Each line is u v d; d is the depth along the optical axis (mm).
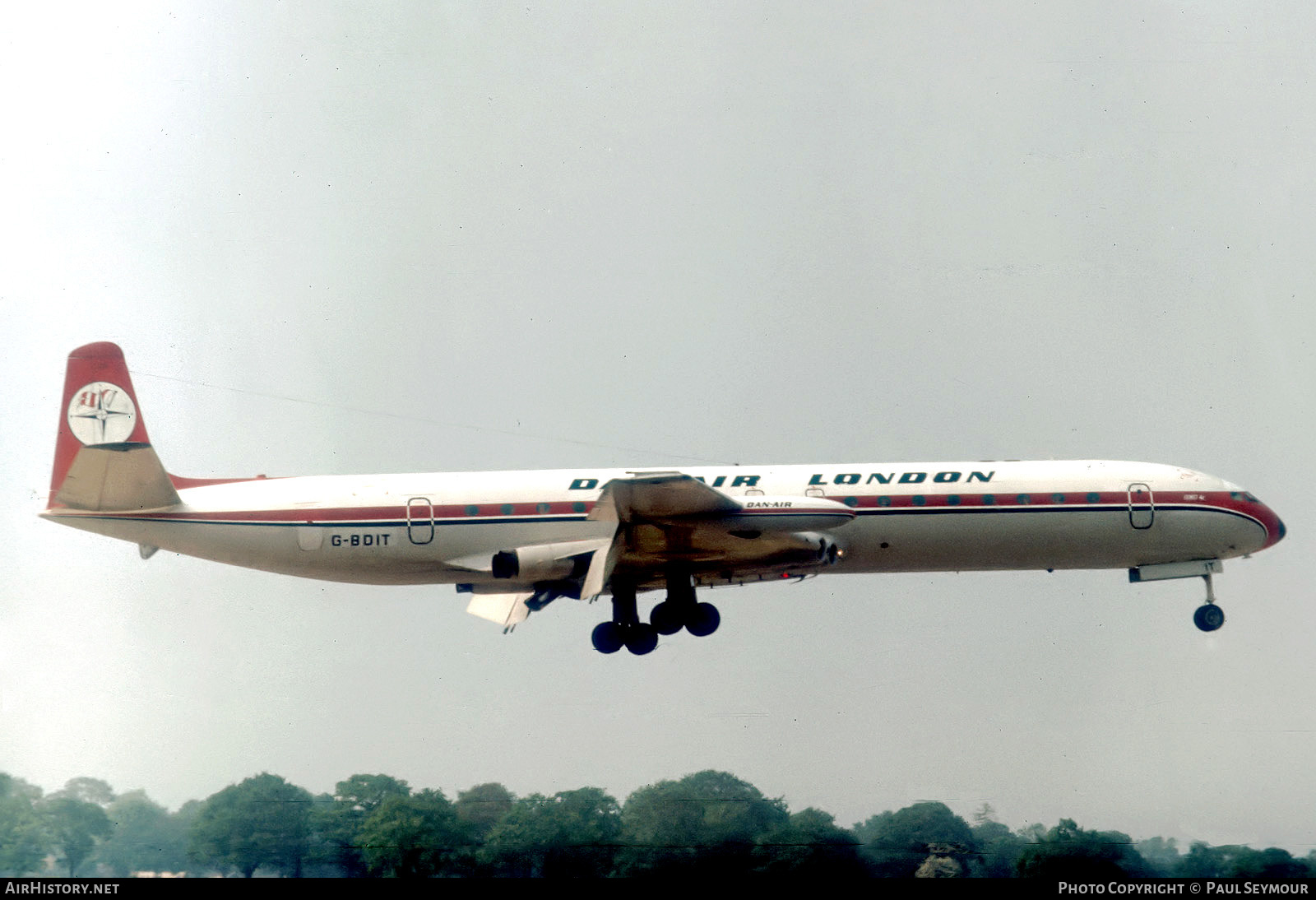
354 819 105500
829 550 112688
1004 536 114000
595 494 115062
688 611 118250
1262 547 117562
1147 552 115938
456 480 116000
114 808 108688
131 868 105125
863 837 104188
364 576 116312
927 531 113438
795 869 99562
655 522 107750
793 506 107875
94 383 116750
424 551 114438
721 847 100188
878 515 113125
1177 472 117000
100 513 114062
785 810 104062
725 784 105875
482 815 103625
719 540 110500
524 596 122625
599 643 120812
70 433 116188
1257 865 100688
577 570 113062
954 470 115188
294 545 114062
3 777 111750
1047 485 114750
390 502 114375
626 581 118000
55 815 106812
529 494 114812
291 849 103312
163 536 114750
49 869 104625
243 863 103312
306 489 115688
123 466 112875
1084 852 100188
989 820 107000
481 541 114250
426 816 101938
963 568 116938
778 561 113375
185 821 108062
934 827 104500
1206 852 103500
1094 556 115812
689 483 103312
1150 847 104688
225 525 114312
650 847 100438
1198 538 115500
